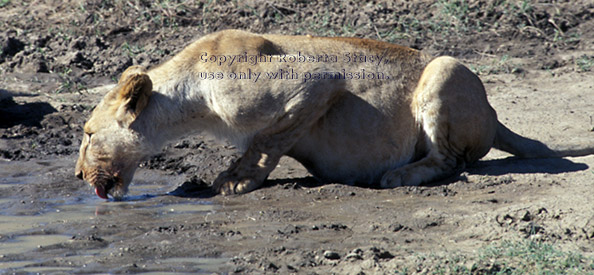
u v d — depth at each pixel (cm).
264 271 1144
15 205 1541
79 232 1338
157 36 3089
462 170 1638
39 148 2041
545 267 1103
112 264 1172
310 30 3075
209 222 1387
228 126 1580
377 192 1546
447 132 1580
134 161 1581
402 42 2992
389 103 1584
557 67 2789
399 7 3241
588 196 1418
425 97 1564
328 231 1319
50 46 2994
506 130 1728
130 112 1543
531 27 3073
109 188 1574
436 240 1266
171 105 1554
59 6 3331
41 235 1329
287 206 1480
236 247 1248
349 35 3028
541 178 1575
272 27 3122
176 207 1509
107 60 2869
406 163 1622
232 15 3183
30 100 2480
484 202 1438
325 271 1144
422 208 1430
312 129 1599
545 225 1303
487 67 2777
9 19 3241
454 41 2994
